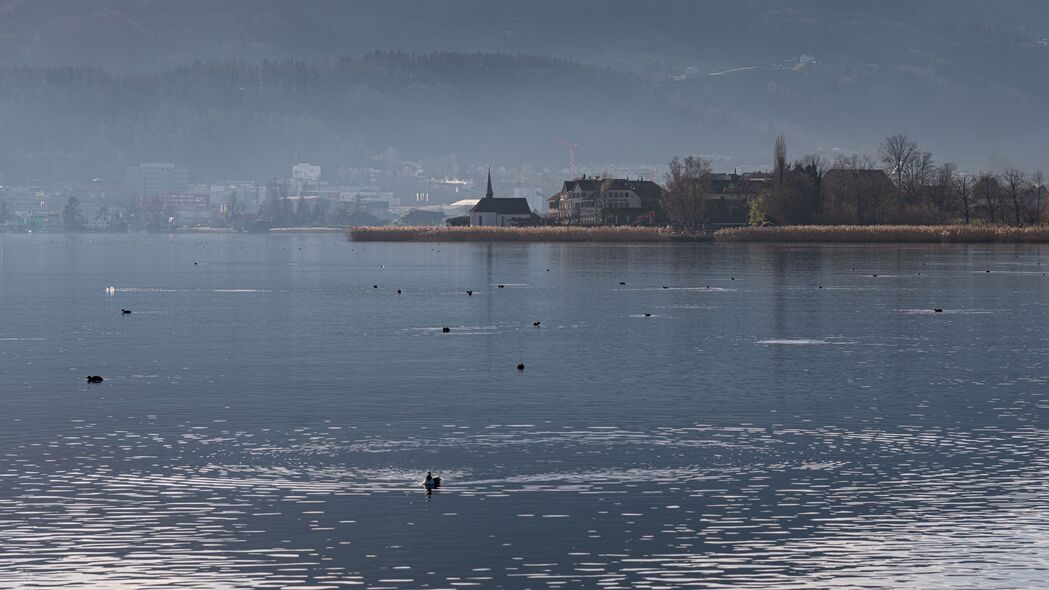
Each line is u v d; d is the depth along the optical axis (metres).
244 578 38.56
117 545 41.50
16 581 38.22
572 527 43.47
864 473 50.81
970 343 98.06
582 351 92.81
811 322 116.12
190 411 65.31
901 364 84.81
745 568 39.47
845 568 39.34
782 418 63.19
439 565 39.66
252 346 96.62
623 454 54.44
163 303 144.88
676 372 80.88
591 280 185.75
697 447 55.88
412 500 46.75
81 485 48.78
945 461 52.84
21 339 102.25
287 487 48.53
